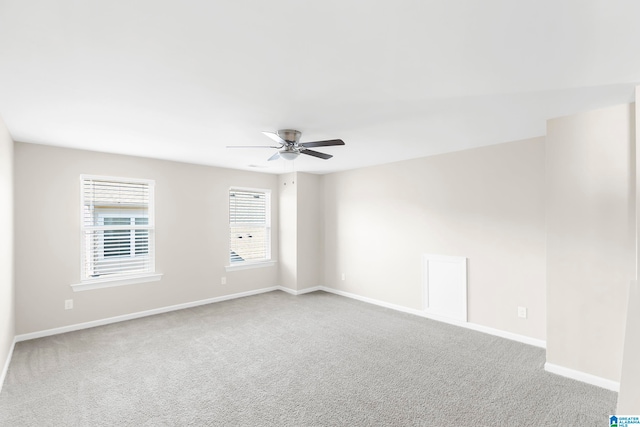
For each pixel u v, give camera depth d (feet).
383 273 17.07
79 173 13.57
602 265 8.76
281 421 7.41
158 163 15.87
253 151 13.91
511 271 12.44
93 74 6.63
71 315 13.35
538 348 11.52
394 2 4.43
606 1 4.39
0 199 9.02
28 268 12.37
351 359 10.70
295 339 12.44
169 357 10.84
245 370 9.93
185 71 6.53
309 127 10.41
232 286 18.72
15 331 12.04
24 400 8.23
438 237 14.74
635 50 5.71
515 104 8.44
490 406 7.99
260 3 4.43
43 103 8.22
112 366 10.15
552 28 5.07
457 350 11.39
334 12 4.65
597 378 8.86
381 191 17.21
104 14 4.64
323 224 20.66
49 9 4.50
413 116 9.36
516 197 12.34
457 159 14.08
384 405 8.05
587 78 6.91
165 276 16.10
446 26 5.02
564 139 9.32
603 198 8.73
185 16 4.72
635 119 8.01
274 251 20.79
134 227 15.19
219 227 18.17
